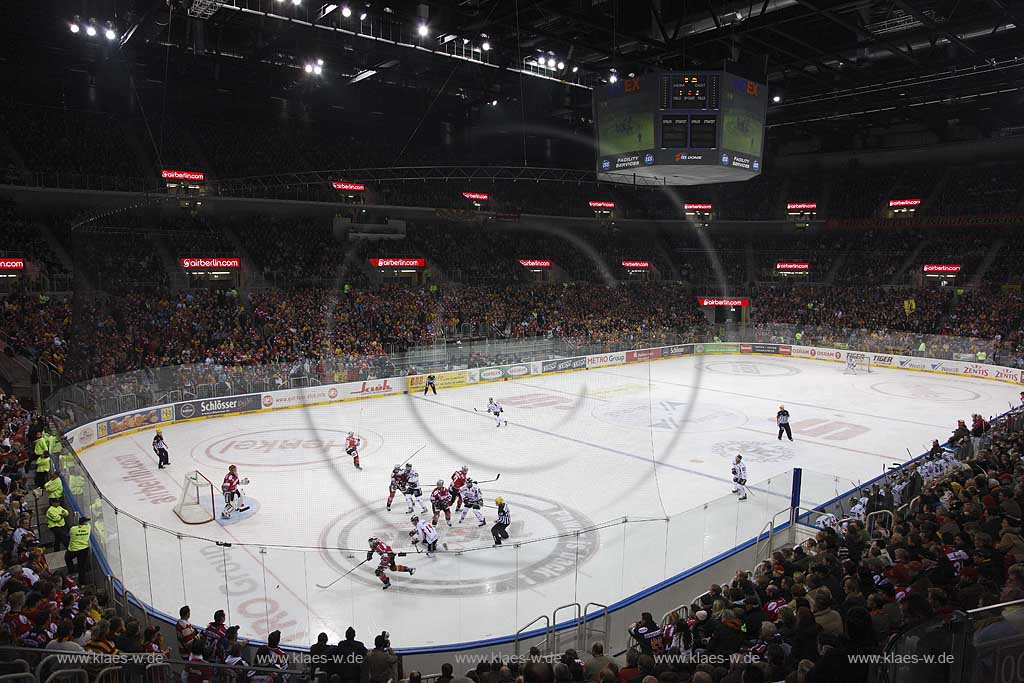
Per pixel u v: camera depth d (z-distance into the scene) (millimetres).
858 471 22297
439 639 11609
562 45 35969
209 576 12477
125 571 12227
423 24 31688
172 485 20359
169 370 28438
